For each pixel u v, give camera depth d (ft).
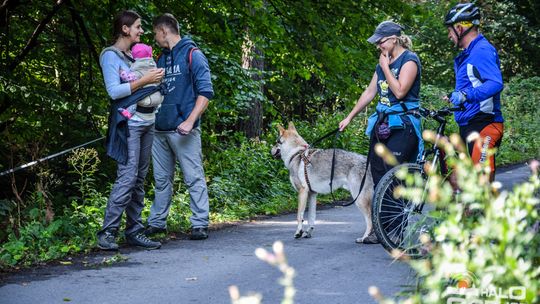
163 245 22.53
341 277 17.70
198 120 23.65
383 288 16.52
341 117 55.16
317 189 23.90
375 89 22.85
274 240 23.61
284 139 24.68
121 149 21.09
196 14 36.42
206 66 23.16
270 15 37.09
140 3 33.71
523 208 8.25
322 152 24.07
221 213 30.58
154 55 35.42
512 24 94.38
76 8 32.99
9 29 32.65
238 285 16.85
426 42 86.43
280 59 41.75
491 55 19.21
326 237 24.31
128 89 20.92
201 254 20.92
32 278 17.56
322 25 38.17
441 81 87.56
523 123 74.90
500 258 7.81
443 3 85.61
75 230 22.56
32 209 22.36
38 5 33.01
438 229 8.29
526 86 84.48
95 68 36.37
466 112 19.52
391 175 19.63
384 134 21.59
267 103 41.16
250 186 37.29
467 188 8.49
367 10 38.93
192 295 15.92
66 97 33.50
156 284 16.97
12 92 30.30
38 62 35.47
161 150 23.80
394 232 19.51
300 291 16.25
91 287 16.63
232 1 36.35
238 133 44.11
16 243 20.06
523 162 63.31
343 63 39.37
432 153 20.15
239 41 38.86
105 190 32.76
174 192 32.22
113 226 21.27
